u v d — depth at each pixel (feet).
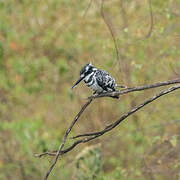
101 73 31.09
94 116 42.22
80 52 54.13
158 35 40.11
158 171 37.63
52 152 26.71
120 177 40.32
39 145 45.57
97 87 31.35
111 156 43.14
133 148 42.86
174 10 42.63
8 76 56.39
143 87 23.54
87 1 52.19
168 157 38.01
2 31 57.21
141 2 46.47
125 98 43.78
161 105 42.45
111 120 41.55
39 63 54.19
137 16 46.16
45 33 56.85
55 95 53.16
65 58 55.52
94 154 41.09
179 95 41.57
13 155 46.47
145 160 38.42
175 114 43.39
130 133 42.32
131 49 41.65
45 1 56.75
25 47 57.36
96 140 40.50
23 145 45.78
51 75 54.75
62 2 55.21
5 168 45.60
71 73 53.67
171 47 40.63
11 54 57.52
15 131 48.06
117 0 48.06
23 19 57.82
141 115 42.86
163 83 23.17
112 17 47.26
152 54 42.29
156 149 39.45
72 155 40.93
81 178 39.83
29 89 54.34
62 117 50.37
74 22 55.01
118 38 39.63
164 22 41.65
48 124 51.47
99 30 50.06
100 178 39.83
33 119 51.72
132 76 41.11
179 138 38.96
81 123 42.39
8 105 54.44
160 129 42.52
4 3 56.75
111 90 31.63
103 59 42.78
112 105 43.06
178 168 37.47
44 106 53.72
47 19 57.36
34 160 44.50
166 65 41.24
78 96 45.52
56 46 55.88
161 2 42.37
